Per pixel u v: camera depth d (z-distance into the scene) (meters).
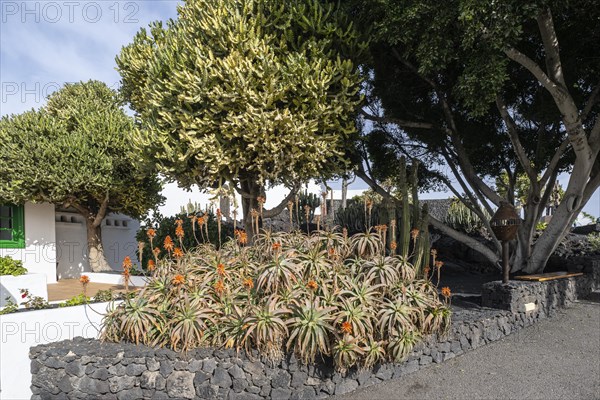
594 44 7.85
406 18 6.07
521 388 4.61
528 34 7.71
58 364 4.35
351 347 4.26
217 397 4.25
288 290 4.57
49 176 9.84
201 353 4.30
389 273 5.06
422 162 11.18
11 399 4.75
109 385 4.29
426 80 8.63
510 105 9.50
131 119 11.52
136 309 4.63
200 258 5.48
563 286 7.76
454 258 12.12
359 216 12.84
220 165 7.23
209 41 7.10
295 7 7.10
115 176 10.96
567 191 7.93
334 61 7.32
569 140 7.30
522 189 16.88
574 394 4.46
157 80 7.41
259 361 4.30
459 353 5.56
